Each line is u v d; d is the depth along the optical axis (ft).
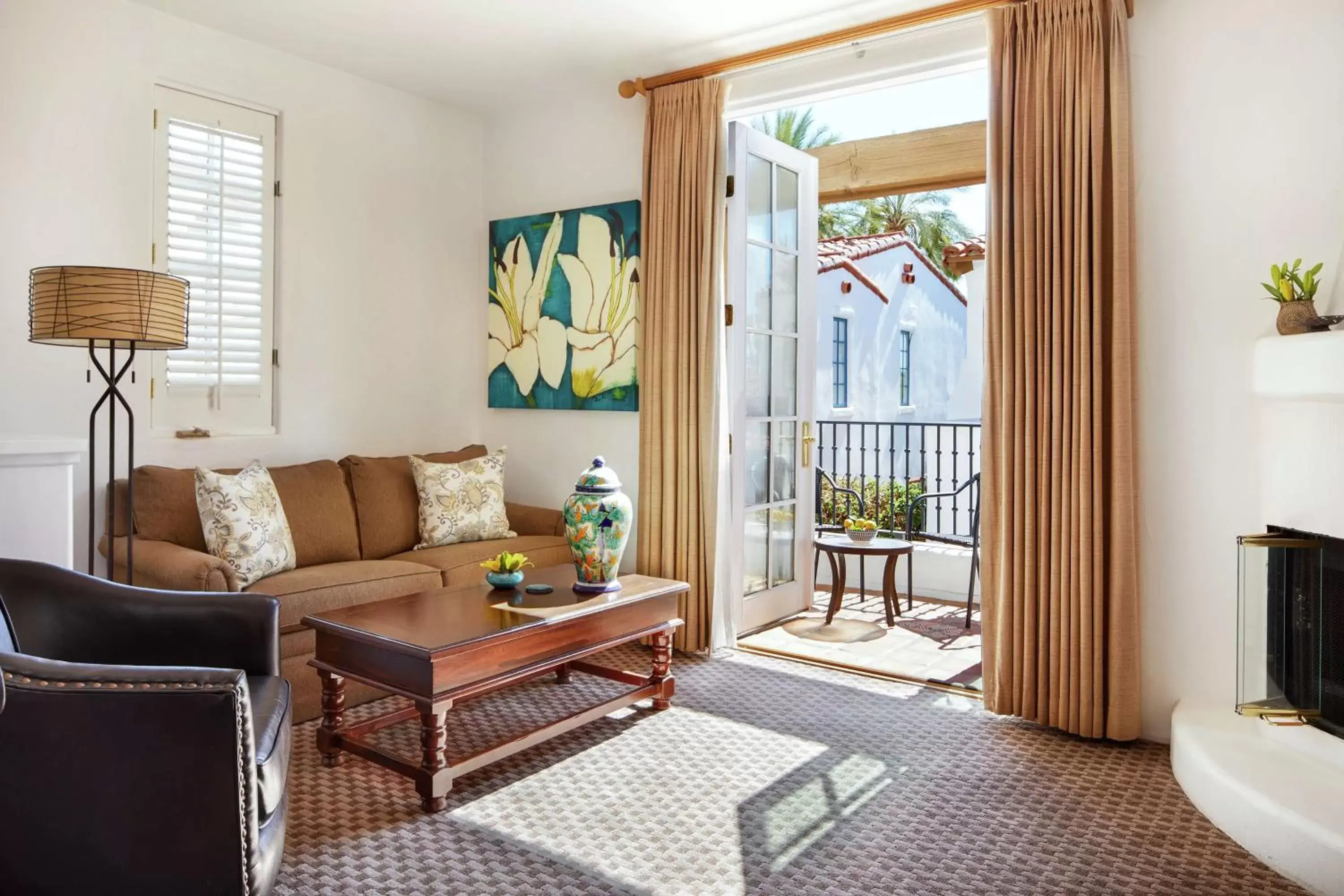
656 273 14.06
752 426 14.74
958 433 25.88
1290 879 7.14
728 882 7.07
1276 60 9.45
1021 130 10.69
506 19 12.53
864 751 9.89
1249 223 9.61
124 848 5.45
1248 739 8.76
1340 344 7.73
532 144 16.29
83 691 5.40
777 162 15.02
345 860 7.34
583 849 7.59
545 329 15.97
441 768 8.30
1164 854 7.59
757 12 12.21
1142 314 10.21
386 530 13.73
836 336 27.71
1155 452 10.17
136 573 10.68
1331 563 8.27
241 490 11.38
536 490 16.38
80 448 9.02
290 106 13.87
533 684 12.27
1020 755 9.80
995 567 10.99
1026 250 10.59
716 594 13.61
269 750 6.06
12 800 5.44
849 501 19.44
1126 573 9.95
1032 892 6.98
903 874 7.23
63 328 9.00
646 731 10.46
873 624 15.70
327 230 14.44
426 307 16.06
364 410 15.08
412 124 15.71
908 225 45.42
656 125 14.11
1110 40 10.07
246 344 13.50
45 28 11.18
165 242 12.48
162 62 12.32
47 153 11.22
